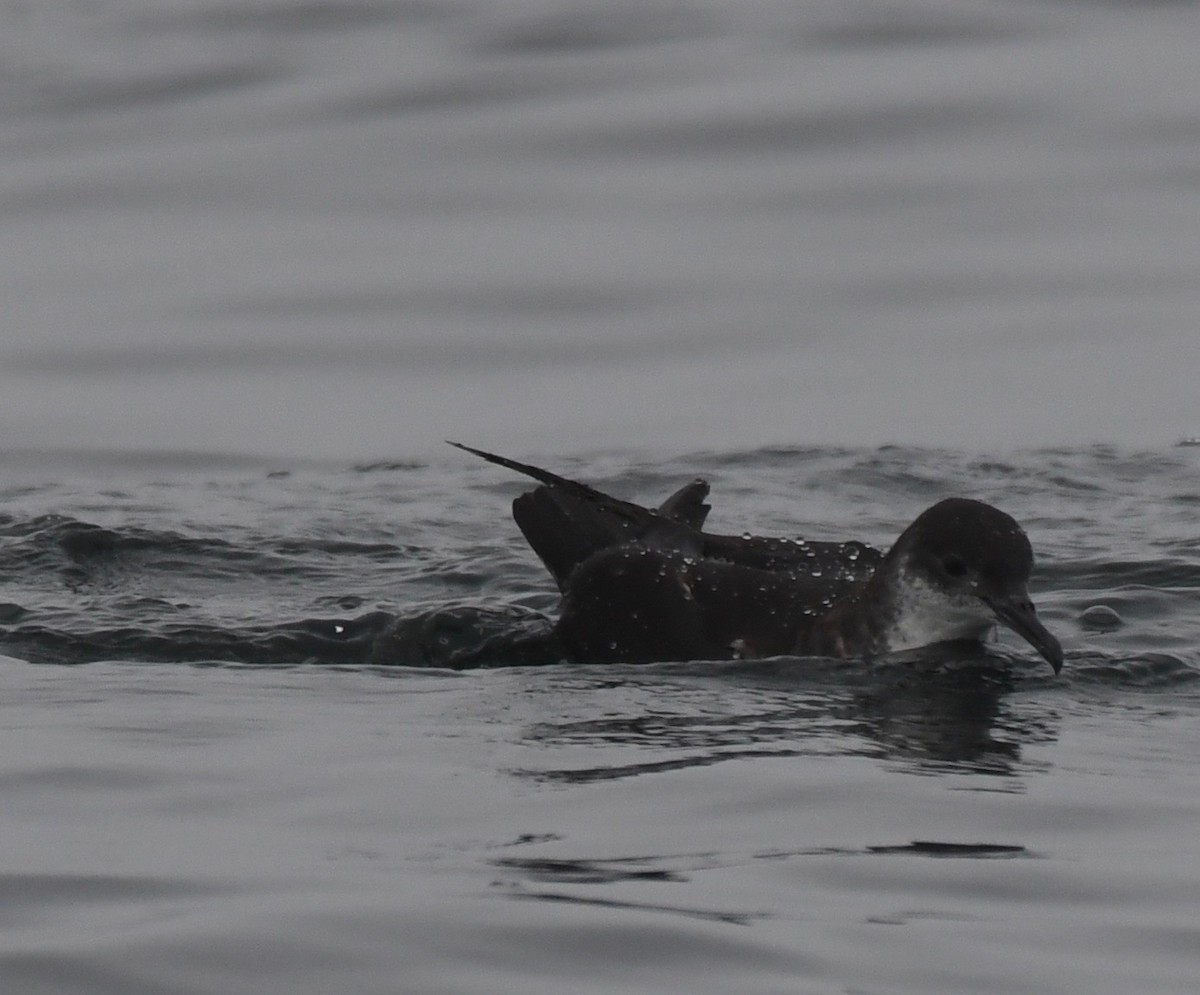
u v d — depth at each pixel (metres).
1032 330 51.25
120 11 80.19
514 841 20.00
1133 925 17.95
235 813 20.84
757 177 60.16
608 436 46.03
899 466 41.03
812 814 20.95
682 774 22.28
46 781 21.83
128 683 26.73
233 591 32.91
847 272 54.38
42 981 16.45
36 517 36.47
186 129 65.81
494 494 39.97
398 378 50.06
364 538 36.19
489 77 68.56
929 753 23.50
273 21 77.12
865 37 71.69
